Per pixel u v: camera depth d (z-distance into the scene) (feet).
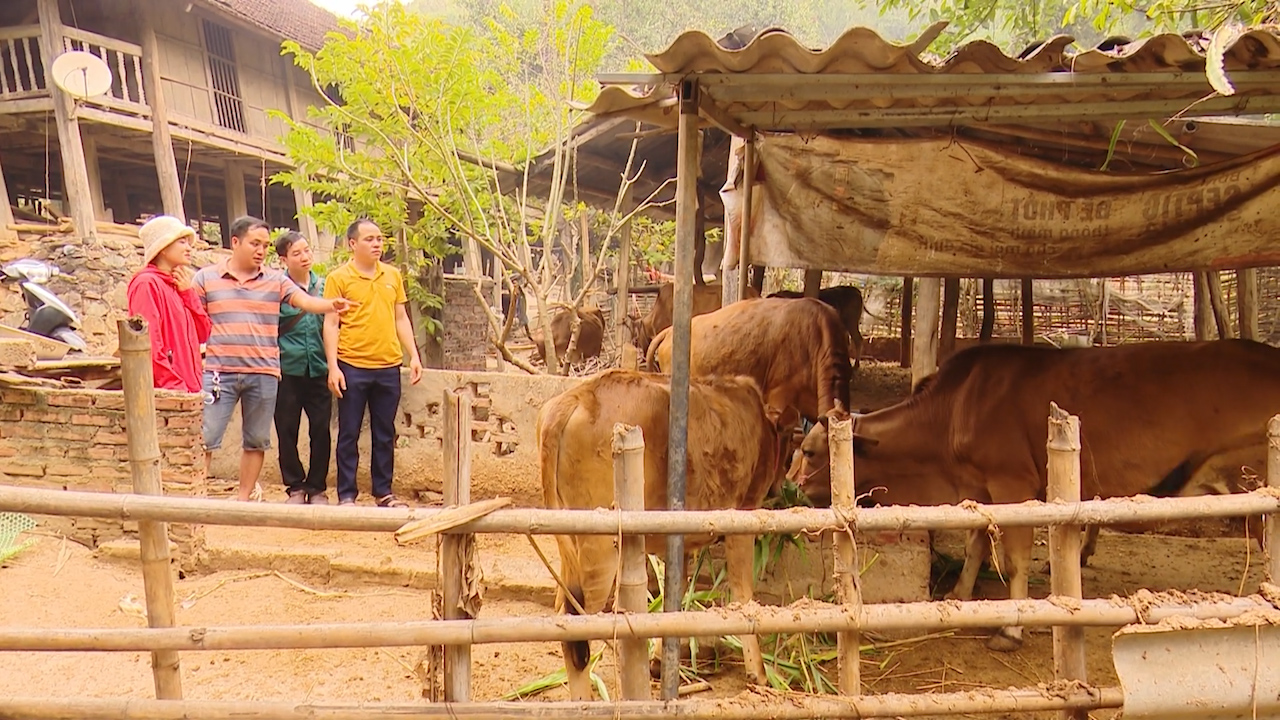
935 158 14.47
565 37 27.86
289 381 17.92
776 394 16.43
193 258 40.42
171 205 41.24
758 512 7.87
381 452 17.80
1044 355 13.55
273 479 20.63
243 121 48.06
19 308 32.50
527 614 14.07
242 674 11.73
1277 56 9.32
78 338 25.44
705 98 10.77
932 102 11.91
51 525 16.02
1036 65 9.84
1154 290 49.73
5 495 7.12
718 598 13.37
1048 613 7.96
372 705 7.49
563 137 28.91
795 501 14.23
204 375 16.61
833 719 7.84
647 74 10.22
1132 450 12.47
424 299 32.27
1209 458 12.12
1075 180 14.05
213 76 45.98
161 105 40.86
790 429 14.15
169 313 15.71
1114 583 15.85
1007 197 14.34
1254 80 9.77
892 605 7.97
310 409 18.07
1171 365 12.41
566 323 39.70
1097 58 9.62
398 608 13.93
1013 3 29.17
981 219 14.49
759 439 12.21
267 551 15.46
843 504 8.04
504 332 28.84
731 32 22.21
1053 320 43.57
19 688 11.12
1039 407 13.03
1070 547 8.12
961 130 17.34
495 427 19.01
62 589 14.02
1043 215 14.26
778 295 22.99
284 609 13.85
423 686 10.81
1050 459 8.23
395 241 31.09
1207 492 12.26
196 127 43.39
